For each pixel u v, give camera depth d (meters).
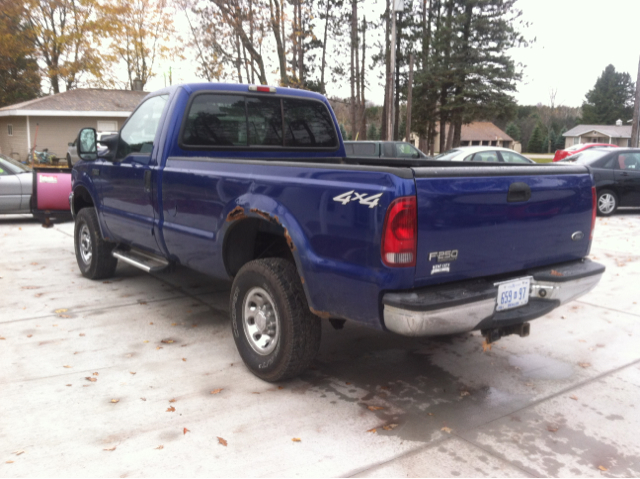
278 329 3.57
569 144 83.88
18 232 9.90
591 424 3.27
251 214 3.65
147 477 2.69
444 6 37.84
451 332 3.04
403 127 61.09
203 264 4.28
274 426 3.19
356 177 3.04
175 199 4.44
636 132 25.30
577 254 3.79
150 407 3.40
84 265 6.49
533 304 3.48
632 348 4.52
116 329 4.82
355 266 3.05
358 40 38.72
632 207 13.59
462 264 3.10
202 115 4.71
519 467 2.81
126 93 30.41
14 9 33.75
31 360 4.11
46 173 10.31
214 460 2.84
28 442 2.99
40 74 37.38
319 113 5.43
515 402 3.55
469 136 80.00
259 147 5.05
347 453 2.92
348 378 3.89
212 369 4.00
